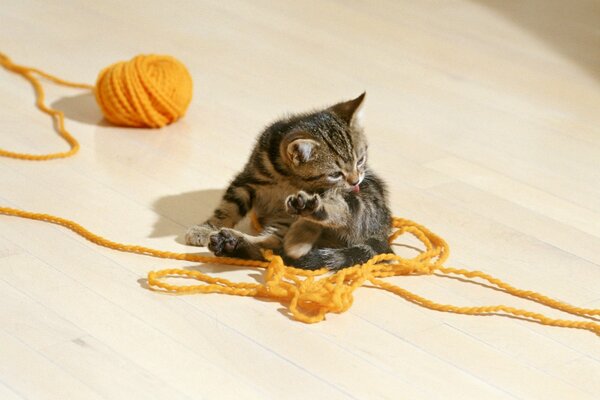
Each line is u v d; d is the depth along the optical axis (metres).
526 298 2.84
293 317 2.65
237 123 4.11
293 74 4.71
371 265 2.87
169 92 3.97
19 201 3.28
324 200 2.89
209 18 5.44
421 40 5.28
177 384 2.33
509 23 5.61
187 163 3.70
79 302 2.66
